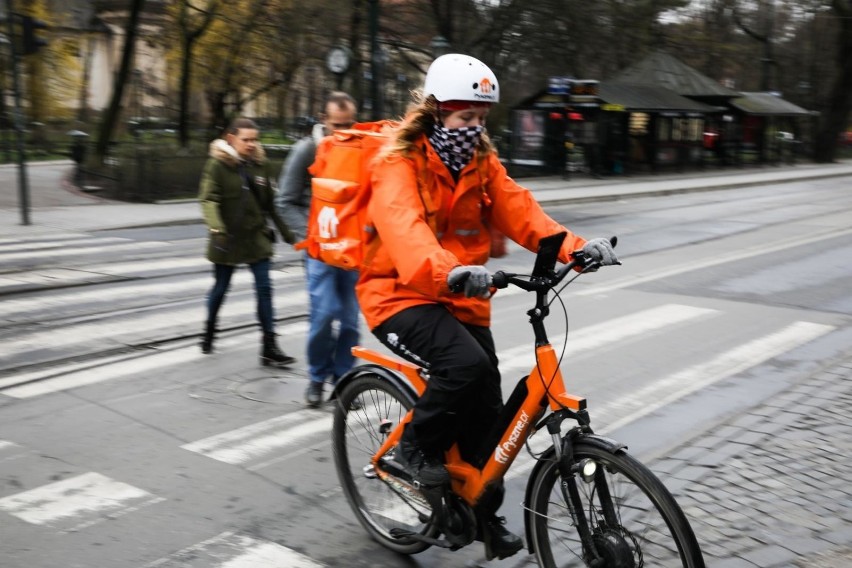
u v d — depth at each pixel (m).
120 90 24.09
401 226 3.06
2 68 32.25
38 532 3.83
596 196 22.11
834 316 8.28
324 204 3.81
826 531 3.78
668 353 6.93
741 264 11.35
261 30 27.28
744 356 6.85
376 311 3.34
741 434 5.00
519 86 32.81
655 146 31.81
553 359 3.04
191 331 7.53
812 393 5.78
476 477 3.29
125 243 13.54
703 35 42.03
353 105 5.46
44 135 33.97
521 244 3.42
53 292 9.34
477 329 3.40
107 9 35.12
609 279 10.18
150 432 5.09
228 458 4.72
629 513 2.99
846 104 43.16
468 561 3.64
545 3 27.17
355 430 3.86
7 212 17.28
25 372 6.28
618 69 36.44
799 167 39.34
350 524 3.98
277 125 37.47
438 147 3.22
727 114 37.00
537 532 3.22
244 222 6.34
